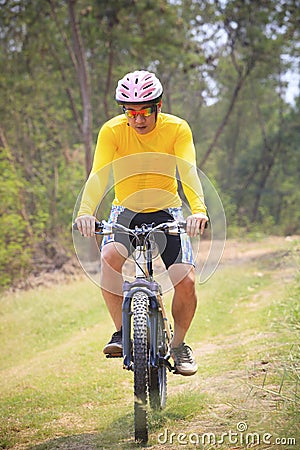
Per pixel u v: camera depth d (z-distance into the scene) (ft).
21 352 31.55
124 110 16.81
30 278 58.59
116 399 21.03
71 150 86.99
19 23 77.20
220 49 102.99
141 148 17.39
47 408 20.75
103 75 89.61
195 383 21.13
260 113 137.39
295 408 15.69
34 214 71.26
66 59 84.02
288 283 39.78
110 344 16.87
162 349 16.83
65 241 68.33
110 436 16.79
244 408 16.84
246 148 150.61
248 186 147.02
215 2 86.53
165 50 78.23
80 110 90.58
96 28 77.05
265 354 22.90
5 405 21.54
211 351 26.30
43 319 38.19
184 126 17.42
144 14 73.36
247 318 32.55
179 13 83.25
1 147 69.72
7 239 60.75
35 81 79.00
